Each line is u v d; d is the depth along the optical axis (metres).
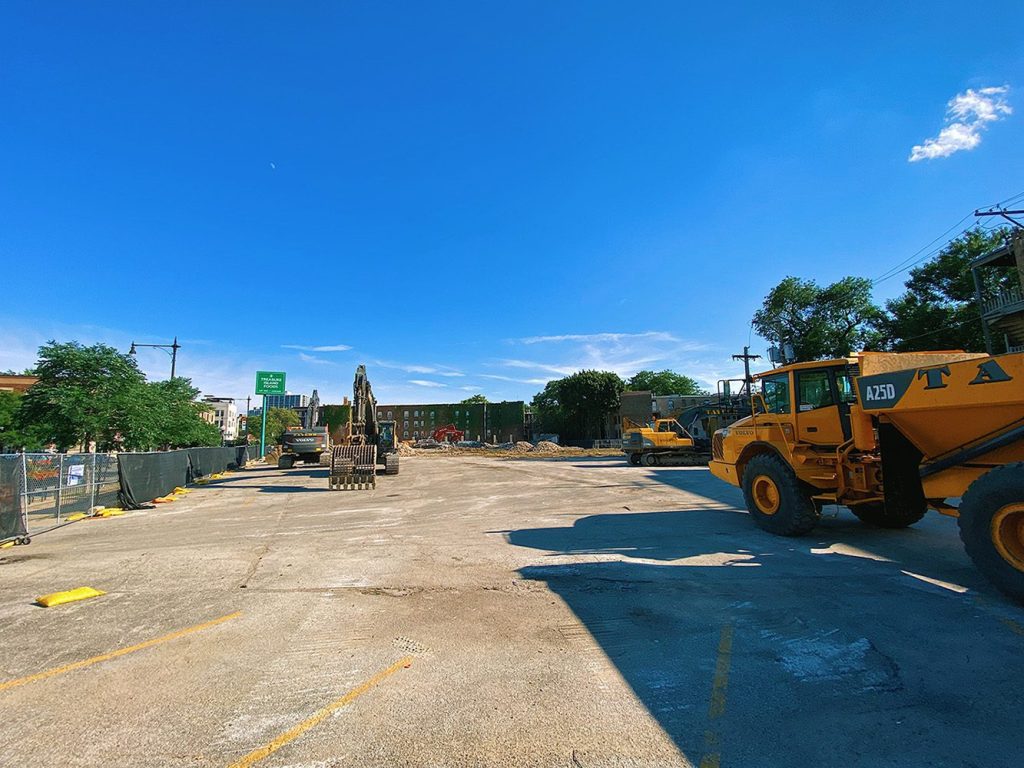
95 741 2.81
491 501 13.28
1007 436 5.02
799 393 8.10
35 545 8.58
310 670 3.66
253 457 50.41
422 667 3.69
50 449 24.12
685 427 27.25
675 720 2.97
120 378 24.08
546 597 5.25
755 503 8.45
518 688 3.37
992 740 2.74
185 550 7.88
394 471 22.39
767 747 2.70
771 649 3.92
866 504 8.35
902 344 32.28
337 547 7.90
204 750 2.71
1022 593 4.54
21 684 3.49
